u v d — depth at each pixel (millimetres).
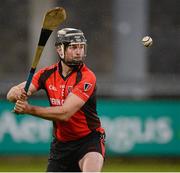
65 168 18562
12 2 46750
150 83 41281
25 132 35469
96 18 45719
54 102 17969
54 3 44156
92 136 18094
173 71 44875
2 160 38062
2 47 47344
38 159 38250
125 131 35875
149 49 44781
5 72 47219
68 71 17812
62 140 18219
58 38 17734
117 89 40969
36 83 18078
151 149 36062
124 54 41219
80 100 17234
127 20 41219
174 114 36188
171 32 45438
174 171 33719
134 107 36000
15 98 18203
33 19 44000
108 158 37406
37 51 16969
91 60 47469
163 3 46562
